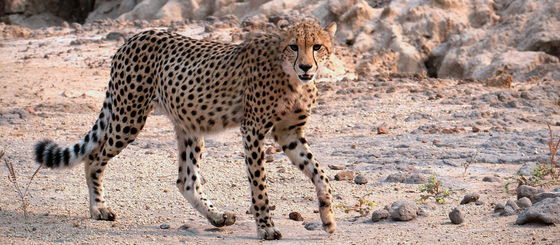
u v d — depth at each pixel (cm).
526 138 1677
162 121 2098
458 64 3097
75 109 2264
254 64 1027
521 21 3203
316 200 1243
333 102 2273
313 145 1694
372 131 1853
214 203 1239
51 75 2814
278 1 3859
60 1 4853
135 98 1160
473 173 1390
